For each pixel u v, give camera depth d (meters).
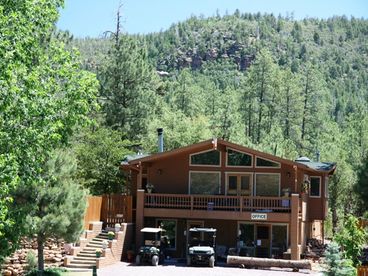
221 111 82.88
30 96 23.30
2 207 21.06
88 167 48.19
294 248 38.97
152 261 36.69
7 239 24.23
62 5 27.25
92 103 28.91
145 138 61.25
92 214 39.75
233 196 40.44
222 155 42.53
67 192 29.30
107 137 50.00
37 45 26.38
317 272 35.25
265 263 36.41
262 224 41.22
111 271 33.47
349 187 58.41
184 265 37.12
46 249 34.62
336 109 150.62
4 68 21.30
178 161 43.00
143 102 62.41
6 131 22.25
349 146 84.50
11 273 32.16
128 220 41.81
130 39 64.38
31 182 24.69
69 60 28.02
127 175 46.97
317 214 45.84
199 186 42.66
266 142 78.12
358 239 28.28
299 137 90.88
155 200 41.25
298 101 92.25
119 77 61.94
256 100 94.12
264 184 41.91
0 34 21.98
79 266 34.94
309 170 43.19
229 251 39.41
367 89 197.38
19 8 24.39
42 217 28.86
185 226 42.06
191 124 66.06
